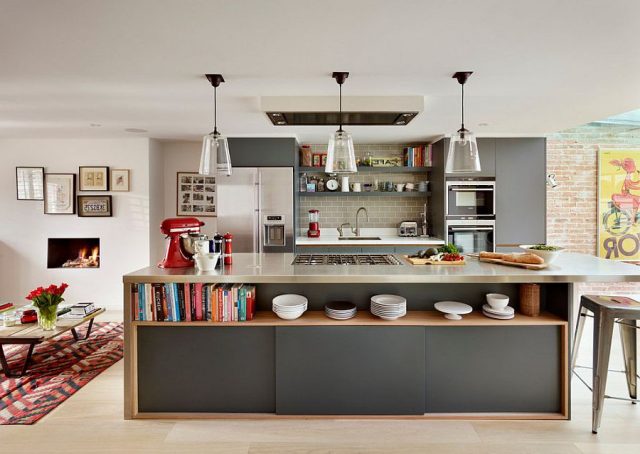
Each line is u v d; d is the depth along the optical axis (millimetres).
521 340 2434
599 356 2213
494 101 3162
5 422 2312
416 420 2367
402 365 2393
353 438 2168
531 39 1969
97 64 2305
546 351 2430
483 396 2439
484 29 1859
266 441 2141
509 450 2051
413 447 2080
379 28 1849
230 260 2779
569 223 5000
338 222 5344
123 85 2703
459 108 3389
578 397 2645
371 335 2391
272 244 4629
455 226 4617
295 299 2553
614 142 4988
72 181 4758
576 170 4996
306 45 2043
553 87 2781
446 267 2605
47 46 2041
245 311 2402
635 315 2152
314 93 2914
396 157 5172
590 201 4996
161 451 2045
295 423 2334
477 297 2625
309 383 2402
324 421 2354
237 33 1898
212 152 2420
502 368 2436
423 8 1659
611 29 1854
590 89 2830
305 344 2393
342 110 2965
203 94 2924
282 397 2404
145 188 4777
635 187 4977
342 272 2422
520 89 2834
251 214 4617
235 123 3947
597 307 2266
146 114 3559
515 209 4660
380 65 2336
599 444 2104
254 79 2584
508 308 2459
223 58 2221
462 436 2188
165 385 2439
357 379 2398
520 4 1624
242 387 2445
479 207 4641
